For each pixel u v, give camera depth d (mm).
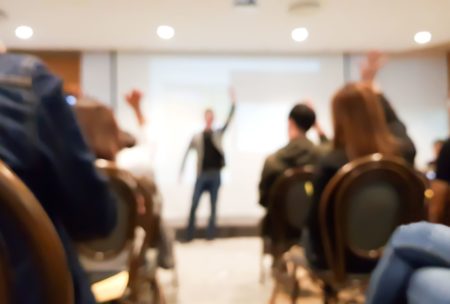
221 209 6586
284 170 2684
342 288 1537
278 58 6812
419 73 7086
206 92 6699
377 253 1504
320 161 1594
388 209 1486
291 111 2834
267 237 2699
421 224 624
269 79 6793
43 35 5570
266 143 6754
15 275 599
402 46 6449
